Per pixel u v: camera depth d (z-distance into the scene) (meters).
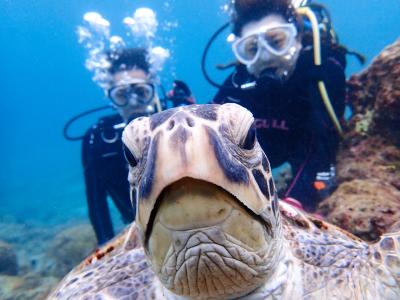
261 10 0.78
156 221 0.22
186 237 0.22
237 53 0.81
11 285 1.09
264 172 0.26
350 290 0.30
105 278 0.34
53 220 2.62
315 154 0.78
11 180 6.30
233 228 0.22
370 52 7.80
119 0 5.45
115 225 1.95
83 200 3.17
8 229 2.39
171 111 0.25
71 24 7.38
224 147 0.22
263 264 0.25
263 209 0.24
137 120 0.26
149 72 1.02
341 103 0.83
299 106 0.79
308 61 0.77
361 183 0.66
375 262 0.30
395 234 0.32
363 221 0.56
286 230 0.34
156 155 0.22
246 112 0.25
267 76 0.77
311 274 0.31
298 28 0.78
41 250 1.76
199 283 0.24
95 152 1.02
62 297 0.35
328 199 0.67
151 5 5.58
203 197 0.21
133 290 0.32
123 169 1.03
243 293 0.27
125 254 0.37
